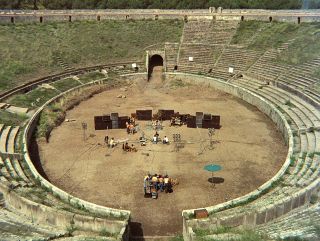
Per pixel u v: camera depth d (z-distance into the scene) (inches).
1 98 1980.8
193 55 2706.7
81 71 2534.5
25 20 2945.4
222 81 2356.1
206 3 3617.1
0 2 3639.3
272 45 2593.5
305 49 2425.0
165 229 1090.7
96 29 2957.7
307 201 1095.6
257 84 2257.6
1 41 2598.4
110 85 2429.9
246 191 1275.8
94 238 920.9
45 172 1407.5
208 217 1022.4
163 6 3629.4
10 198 1118.4
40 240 884.6
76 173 1401.3
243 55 2591.0
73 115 1974.7
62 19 3034.0
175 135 1700.3
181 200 1227.2
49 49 2652.6
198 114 1793.8
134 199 1235.9
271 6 3607.3
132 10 3169.3
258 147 1589.6
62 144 1636.3
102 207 1079.6
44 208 1021.8
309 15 2763.3
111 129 1797.5
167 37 2903.5
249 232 925.2
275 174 1375.5
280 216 1039.0
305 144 1499.8
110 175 1386.6
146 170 1418.6
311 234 879.1
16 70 2336.4
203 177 1365.7
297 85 2087.8
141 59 2726.4
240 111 2010.3
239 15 2952.8
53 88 2244.1
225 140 1659.7
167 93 2356.1
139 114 1891.0
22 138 1566.2
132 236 1059.3
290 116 1766.7
